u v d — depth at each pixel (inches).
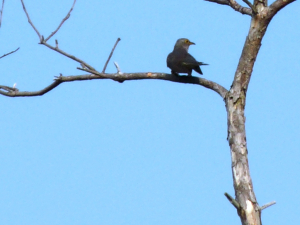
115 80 541.0
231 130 447.8
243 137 443.5
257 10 451.2
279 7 441.7
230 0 512.1
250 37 456.4
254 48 455.5
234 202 413.7
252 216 414.9
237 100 456.4
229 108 457.1
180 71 536.1
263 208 417.4
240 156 436.8
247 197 421.1
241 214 417.7
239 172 432.1
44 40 500.7
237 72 461.1
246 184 427.2
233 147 441.7
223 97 474.6
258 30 453.1
